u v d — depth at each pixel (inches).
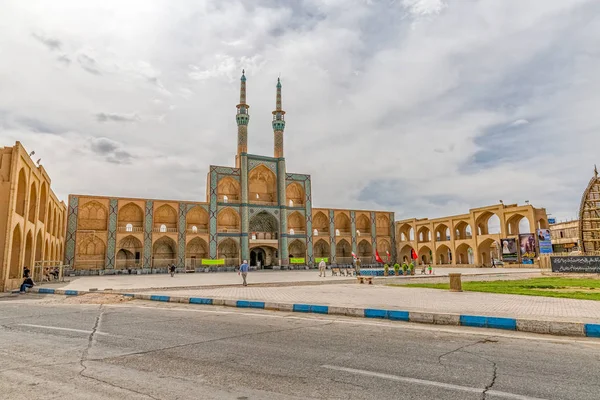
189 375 135.5
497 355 162.9
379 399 111.3
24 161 657.6
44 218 892.0
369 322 253.4
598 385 123.1
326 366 146.2
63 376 134.5
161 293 453.4
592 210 1016.9
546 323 215.5
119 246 1318.9
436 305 301.3
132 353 169.2
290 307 320.2
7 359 158.7
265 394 115.8
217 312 312.7
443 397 112.6
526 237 1315.2
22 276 668.1
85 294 479.2
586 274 773.9
